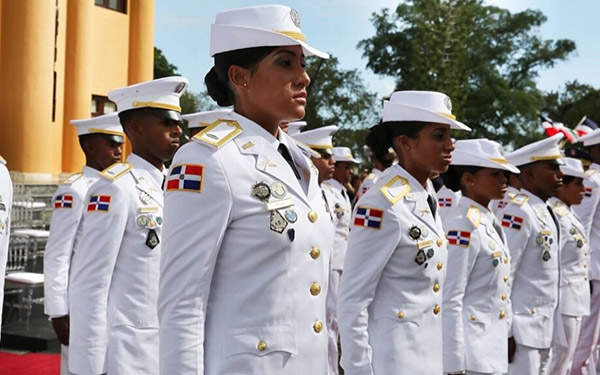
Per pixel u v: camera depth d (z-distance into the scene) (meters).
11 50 14.27
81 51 15.90
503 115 44.34
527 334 5.30
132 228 4.20
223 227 2.47
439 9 41.59
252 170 2.54
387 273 3.75
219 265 2.53
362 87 47.34
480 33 47.22
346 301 3.72
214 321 2.53
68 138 15.88
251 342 2.49
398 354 3.70
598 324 7.83
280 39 2.54
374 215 3.71
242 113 2.67
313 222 2.61
